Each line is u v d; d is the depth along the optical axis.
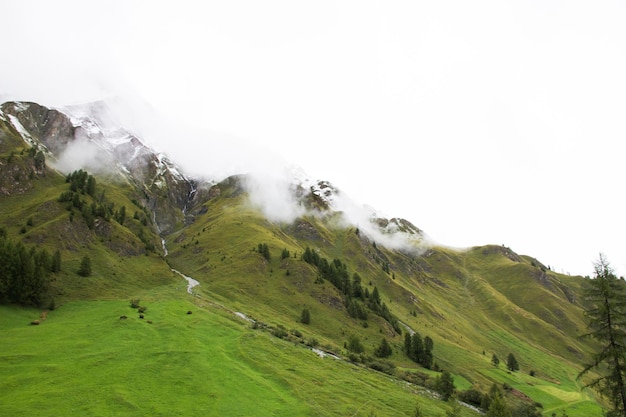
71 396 59.84
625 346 41.53
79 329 94.19
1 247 114.75
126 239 196.88
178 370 74.56
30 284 113.75
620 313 41.75
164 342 88.38
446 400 104.19
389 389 97.06
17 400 57.22
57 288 127.25
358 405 77.25
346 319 183.75
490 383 149.38
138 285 158.38
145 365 74.69
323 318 177.50
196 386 69.06
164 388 66.81
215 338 99.00
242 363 85.38
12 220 176.62
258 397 69.31
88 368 70.88
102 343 84.88
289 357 99.06
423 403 92.25
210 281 197.12
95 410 56.41
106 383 65.44
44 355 75.69
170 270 196.00
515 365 184.50
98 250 174.12
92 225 188.00
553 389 160.62
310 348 121.31
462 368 161.62
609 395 42.19
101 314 108.56
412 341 162.75
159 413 58.06
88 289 135.00
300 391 76.12
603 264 44.31
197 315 117.75
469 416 94.62
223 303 159.00
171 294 149.62
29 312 107.44
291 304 183.62
